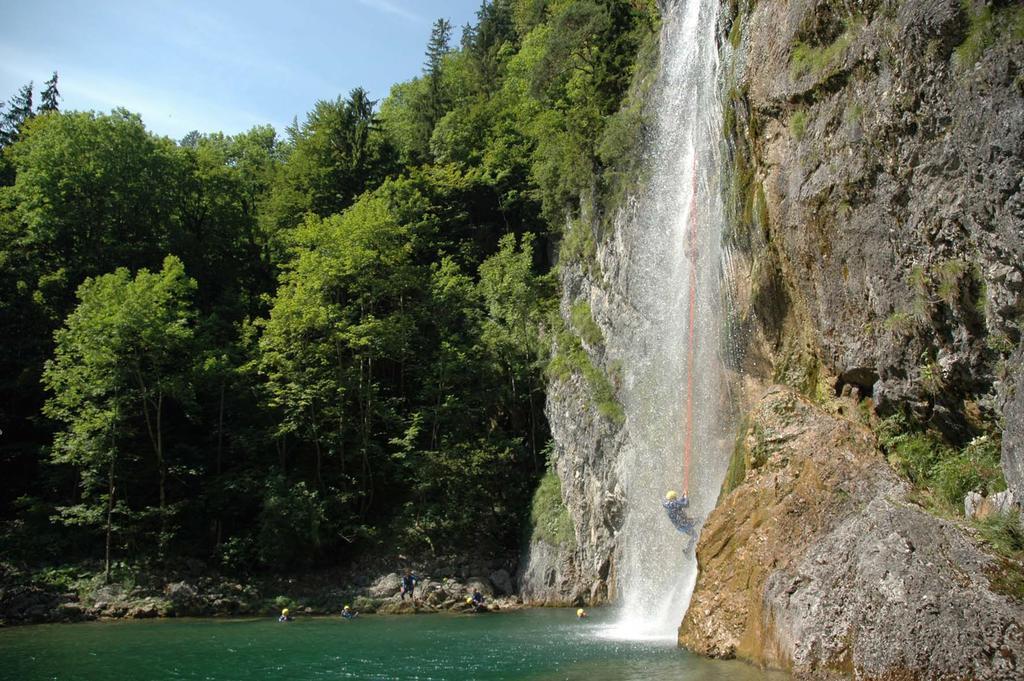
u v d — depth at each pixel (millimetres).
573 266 41656
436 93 65000
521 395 44094
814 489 14422
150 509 36125
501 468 40938
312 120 60688
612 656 16094
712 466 23141
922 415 14602
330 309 42969
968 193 12406
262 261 53312
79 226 46781
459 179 55344
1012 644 9484
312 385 41000
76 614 30703
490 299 47094
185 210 52281
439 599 34500
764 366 20859
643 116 32812
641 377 30891
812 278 17641
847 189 16016
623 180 34562
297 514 36969
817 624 11898
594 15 41562
